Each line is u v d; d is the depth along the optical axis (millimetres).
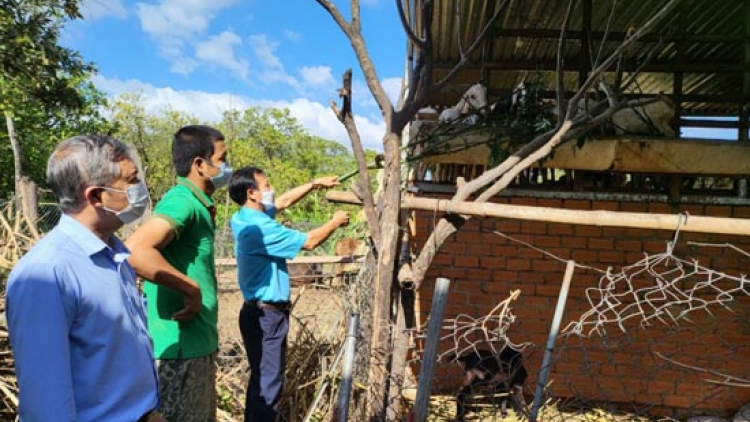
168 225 2318
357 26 3311
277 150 29062
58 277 1499
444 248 5270
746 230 2414
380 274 3068
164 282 2254
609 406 4633
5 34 10359
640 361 5004
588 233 5172
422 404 2156
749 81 5234
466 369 4074
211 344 2564
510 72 7773
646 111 4469
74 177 1589
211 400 2596
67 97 12117
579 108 4090
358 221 5734
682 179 5141
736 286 4988
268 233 3422
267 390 3420
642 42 5742
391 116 3238
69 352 1488
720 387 4941
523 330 5180
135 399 1680
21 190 6445
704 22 6062
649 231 5117
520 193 5180
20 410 1431
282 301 3504
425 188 5266
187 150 2572
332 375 3766
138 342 1731
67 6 10969
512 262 5234
